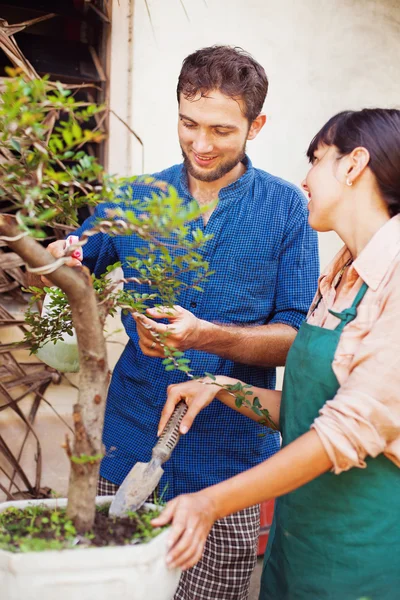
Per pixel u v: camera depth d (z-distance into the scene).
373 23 2.99
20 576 1.07
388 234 1.35
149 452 1.96
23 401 2.65
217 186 1.91
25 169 1.10
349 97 2.99
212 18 2.68
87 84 2.57
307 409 1.45
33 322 1.60
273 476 1.24
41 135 1.03
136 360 1.98
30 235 1.07
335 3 2.90
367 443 1.24
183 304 1.93
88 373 1.20
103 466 2.01
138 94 2.60
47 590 1.08
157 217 1.08
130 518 1.27
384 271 1.34
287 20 2.82
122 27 2.56
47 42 2.56
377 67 3.03
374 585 1.41
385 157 1.34
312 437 1.25
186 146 1.80
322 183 1.41
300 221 1.96
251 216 1.93
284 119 2.88
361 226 1.39
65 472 2.71
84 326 1.17
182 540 1.17
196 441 1.95
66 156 1.05
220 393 1.66
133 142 2.61
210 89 1.71
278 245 1.94
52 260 1.12
